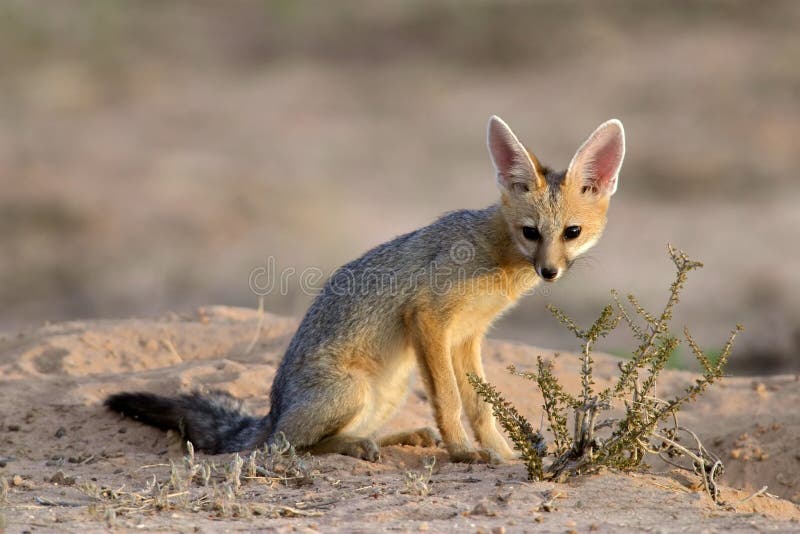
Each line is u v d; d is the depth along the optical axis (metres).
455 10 34.03
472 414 8.01
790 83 27.80
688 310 16.72
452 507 5.86
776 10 32.09
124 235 20.77
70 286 18.69
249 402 8.98
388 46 33.06
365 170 25.38
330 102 29.89
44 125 27.73
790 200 22.45
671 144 25.31
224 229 20.98
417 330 7.60
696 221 21.47
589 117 27.34
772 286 17.66
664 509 5.87
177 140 27.05
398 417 8.91
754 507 6.35
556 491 6.10
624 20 32.53
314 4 35.69
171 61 32.59
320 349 7.72
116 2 35.47
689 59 29.66
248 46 33.81
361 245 20.52
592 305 17.16
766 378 10.09
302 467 6.67
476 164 25.91
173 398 8.34
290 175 24.66
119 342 10.41
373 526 5.50
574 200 7.77
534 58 31.17
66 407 8.69
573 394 9.47
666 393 9.56
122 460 7.48
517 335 15.97
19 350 10.19
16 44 32.00
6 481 6.33
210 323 10.98
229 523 5.60
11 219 21.27
